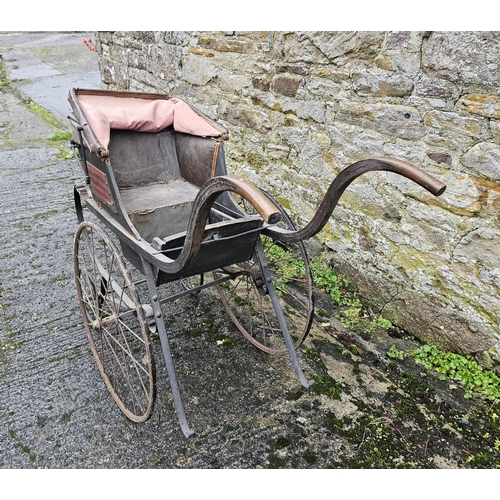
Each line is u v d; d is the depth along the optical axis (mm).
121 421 2441
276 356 2877
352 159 3109
